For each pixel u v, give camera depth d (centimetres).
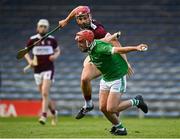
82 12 2617
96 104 6488
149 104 6588
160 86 6831
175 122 4134
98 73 2706
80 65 7250
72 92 6856
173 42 7581
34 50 3888
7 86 7031
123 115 6250
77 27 7844
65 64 7269
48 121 4491
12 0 8356
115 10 8112
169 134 2602
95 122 4353
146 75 7006
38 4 8306
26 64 7369
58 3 8300
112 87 2409
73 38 7694
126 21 7925
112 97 2409
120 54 2409
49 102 3888
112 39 2569
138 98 2544
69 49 7519
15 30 7969
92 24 2655
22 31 7956
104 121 4644
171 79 6912
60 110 6606
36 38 3884
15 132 2816
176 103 6581
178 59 7262
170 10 8050
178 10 8044
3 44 7756
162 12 8025
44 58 3872
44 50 3875
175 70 7069
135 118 5872
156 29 7788
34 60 3875
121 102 2505
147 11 8062
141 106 2556
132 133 2677
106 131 2931
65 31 7806
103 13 8062
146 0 8206
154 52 7394
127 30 7788
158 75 7006
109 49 2273
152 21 7906
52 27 7944
